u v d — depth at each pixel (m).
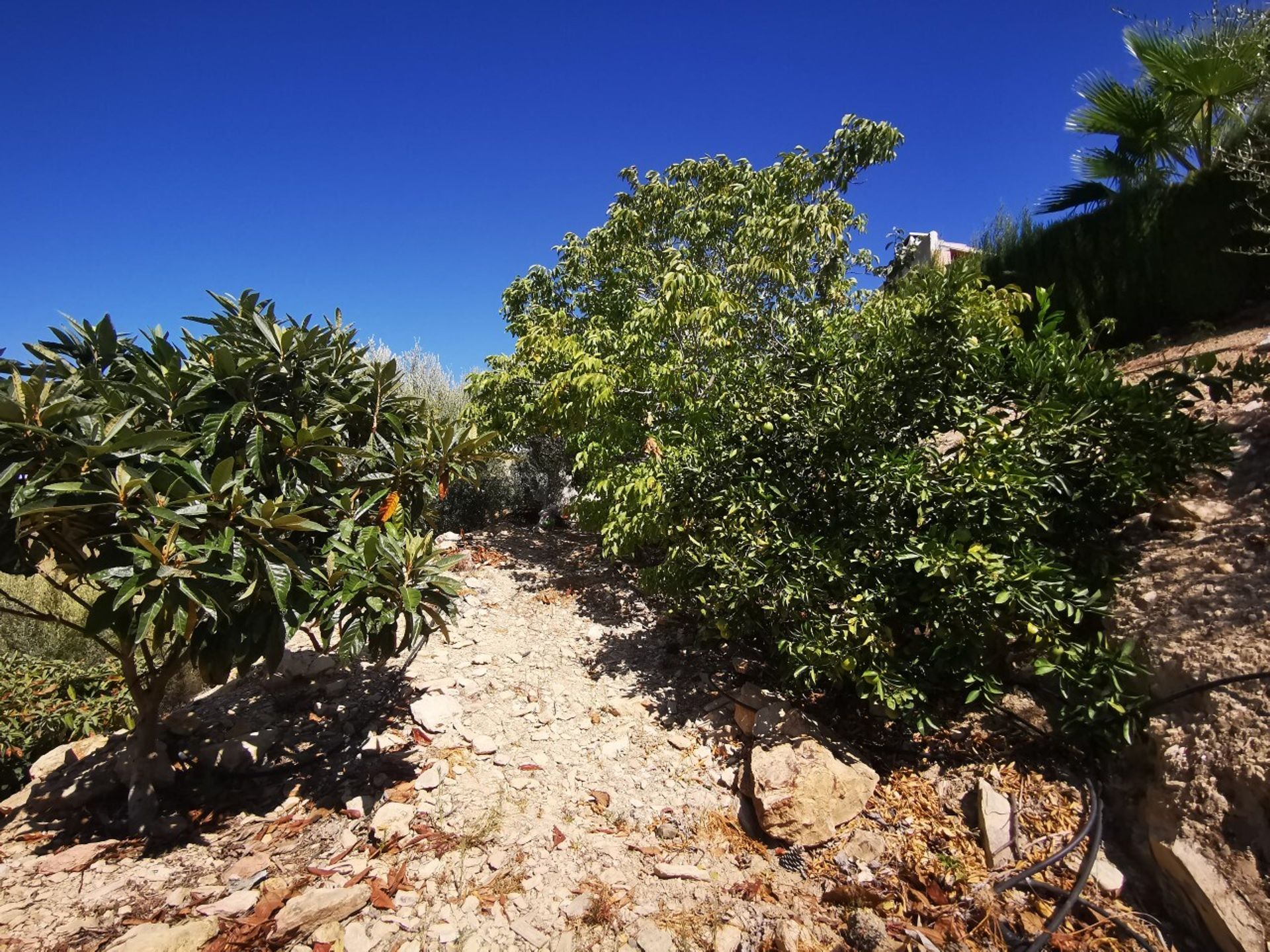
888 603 3.19
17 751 3.50
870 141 7.06
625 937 2.40
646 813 3.06
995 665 3.52
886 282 7.68
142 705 2.90
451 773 3.22
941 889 2.58
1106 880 2.50
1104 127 9.14
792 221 5.68
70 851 2.72
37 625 4.70
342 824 2.91
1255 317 6.70
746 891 2.63
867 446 3.50
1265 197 6.60
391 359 3.29
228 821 2.96
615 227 6.87
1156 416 3.11
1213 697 2.62
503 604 5.16
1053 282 8.16
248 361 2.71
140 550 2.18
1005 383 3.51
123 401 2.53
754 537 3.39
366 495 3.25
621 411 5.54
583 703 3.86
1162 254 7.38
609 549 4.72
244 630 2.57
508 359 6.31
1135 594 3.31
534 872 2.67
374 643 2.82
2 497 2.31
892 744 3.39
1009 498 3.05
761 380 3.90
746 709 3.56
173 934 2.17
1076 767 3.00
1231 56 7.49
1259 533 3.17
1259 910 2.16
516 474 8.43
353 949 2.29
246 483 2.78
